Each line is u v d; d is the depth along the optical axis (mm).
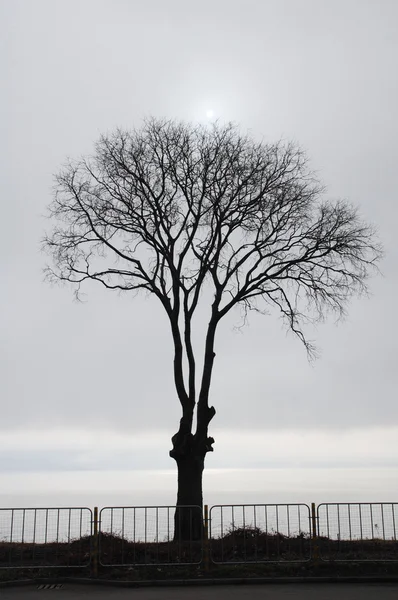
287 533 18234
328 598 13562
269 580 15672
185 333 24422
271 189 24875
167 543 17766
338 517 17375
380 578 15742
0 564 16953
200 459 23078
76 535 19438
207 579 15688
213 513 19281
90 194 25703
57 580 15828
